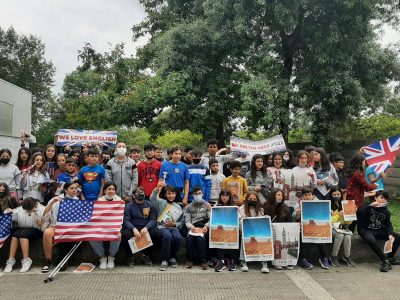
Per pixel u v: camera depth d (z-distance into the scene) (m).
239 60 13.78
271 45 12.75
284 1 11.77
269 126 12.55
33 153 7.22
